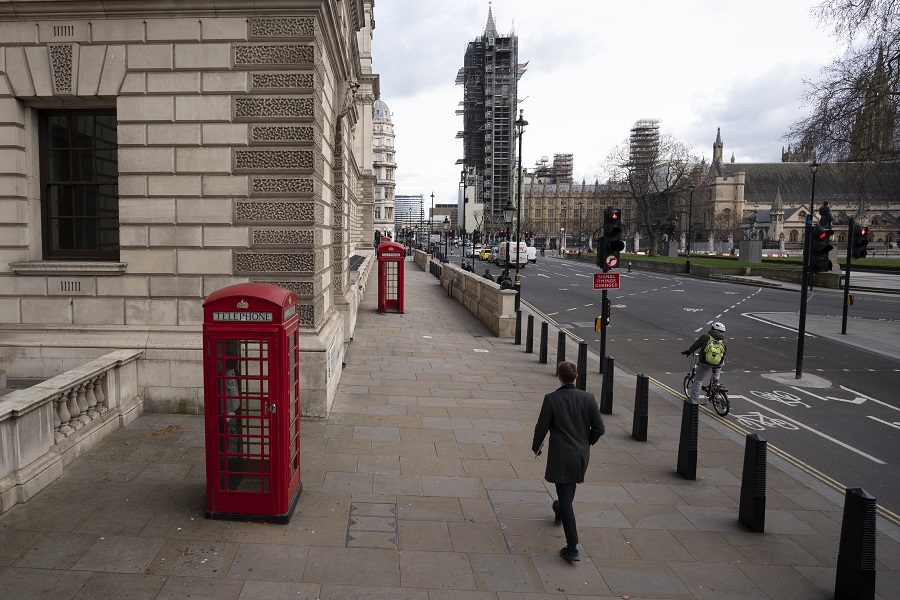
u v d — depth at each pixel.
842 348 18.80
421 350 16.12
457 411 10.49
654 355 17.39
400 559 5.63
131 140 9.30
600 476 8.03
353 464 7.89
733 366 16.11
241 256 9.47
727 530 6.63
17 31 9.14
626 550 6.05
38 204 9.81
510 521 6.53
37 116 9.76
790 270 42.38
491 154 136.50
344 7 13.73
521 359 15.42
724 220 129.88
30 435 6.57
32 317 9.59
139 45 9.18
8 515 6.06
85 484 6.81
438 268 41.50
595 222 135.50
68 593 4.83
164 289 9.52
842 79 24.86
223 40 9.18
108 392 8.54
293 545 5.76
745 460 6.76
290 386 6.40
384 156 135.88
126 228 9.46
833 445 10.02
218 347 6.12
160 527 5.95
